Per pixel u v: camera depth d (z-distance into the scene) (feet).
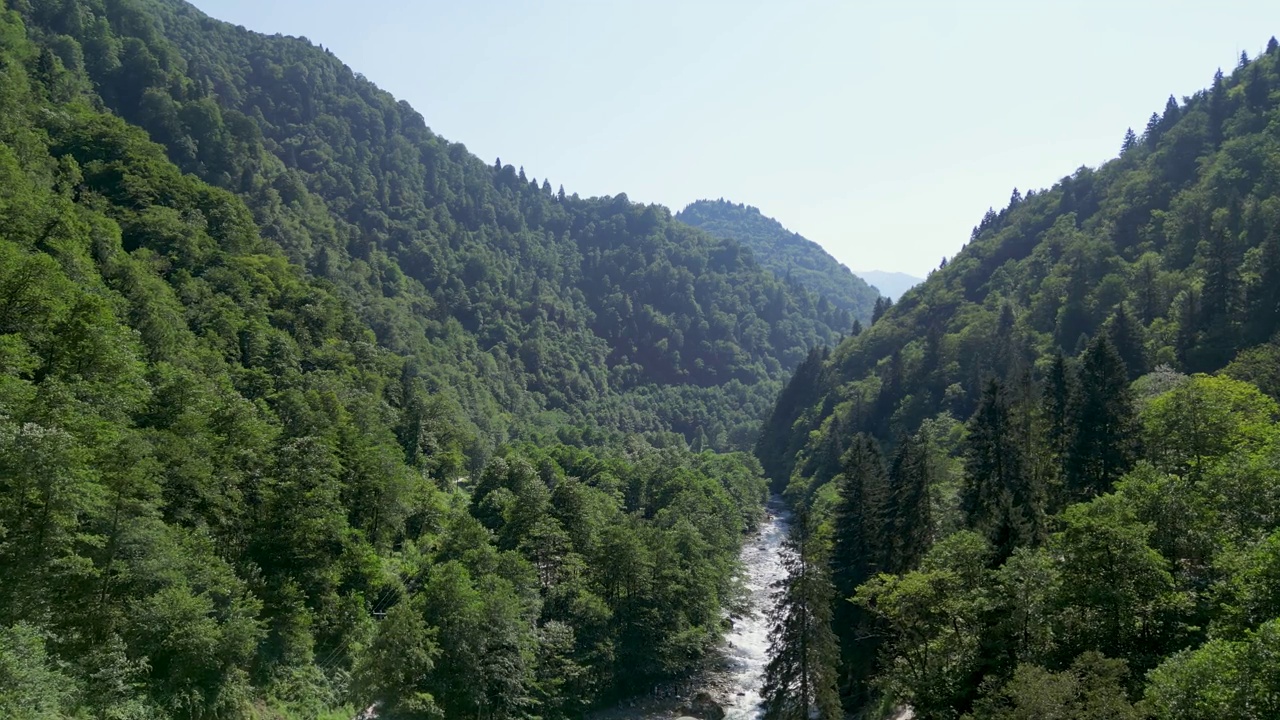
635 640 221.87
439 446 401.90
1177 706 80.28
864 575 203.92
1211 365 307.17
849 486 217.77
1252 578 92.27
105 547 129.49
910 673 139.03
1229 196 426.51
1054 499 193.57
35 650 104.37
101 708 114.93
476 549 217.97
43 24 579.07
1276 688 72.95
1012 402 222.89
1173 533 119.44
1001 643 117.50
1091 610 111.65
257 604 154.30
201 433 182.19
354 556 204.74
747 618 295.28
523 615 198.18
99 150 383.65
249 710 145.28
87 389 161.07
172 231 351.87
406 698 158.81
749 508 458.50
